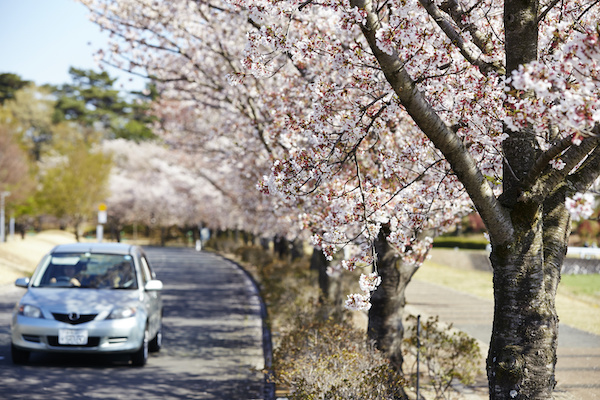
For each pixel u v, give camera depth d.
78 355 13.52
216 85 16.39
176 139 28.36
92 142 92.06
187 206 64.00
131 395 10.26
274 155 14.66
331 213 7.52
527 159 6.47
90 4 16.69
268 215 23.11
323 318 14.21
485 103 6.62
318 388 8.09
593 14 7.72
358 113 6.96
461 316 20.59
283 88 12.51
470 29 7.29
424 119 5.98
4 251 41.31
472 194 6.20
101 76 115.94
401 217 8.21
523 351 6.28
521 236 6.36
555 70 4.83
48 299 12.20
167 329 17.36
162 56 17.89
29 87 114.00
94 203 70.88
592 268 43.59
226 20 13.90
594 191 6.93
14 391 10.19
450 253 53.16
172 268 44.00
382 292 10.80
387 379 8.48
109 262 13.27
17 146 52.38
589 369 12.71
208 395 10.39
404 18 6.01
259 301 24.50
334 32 10.09
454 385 11.55
